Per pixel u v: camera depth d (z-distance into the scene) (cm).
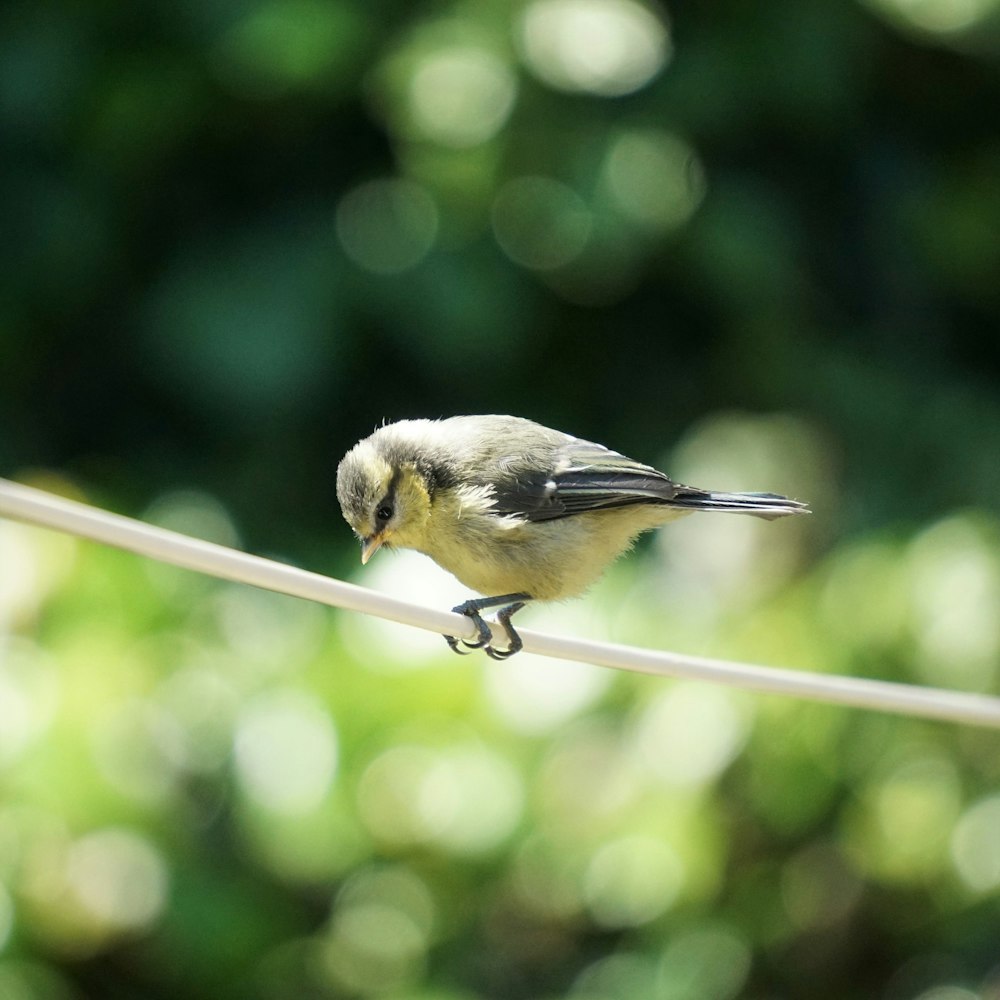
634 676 1089
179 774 1069
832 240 1497
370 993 1128
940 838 1137
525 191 1337
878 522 1341
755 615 1148
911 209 1479
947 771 1138
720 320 1490
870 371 1423
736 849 1155
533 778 1063
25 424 1457
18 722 1020
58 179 1409
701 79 1370
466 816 1058
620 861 1078
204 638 1109
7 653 1055
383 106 1366
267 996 1101
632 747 1084
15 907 1019
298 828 1044
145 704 1062
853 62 1423
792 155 1477
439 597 1090
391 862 1105
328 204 1409
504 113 1308
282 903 1109
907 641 1119
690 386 1493
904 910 1209
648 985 1128
